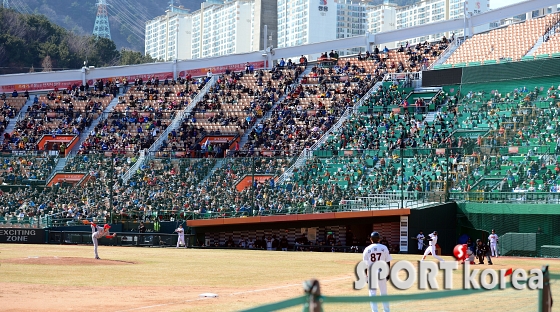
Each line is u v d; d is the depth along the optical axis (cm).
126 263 3019
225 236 4834
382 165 5234
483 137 5288
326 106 6581
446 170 4766
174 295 1880
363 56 7394
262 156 5906
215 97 7112
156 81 7581
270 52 7800
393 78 6738
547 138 5053
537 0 7112
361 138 5888
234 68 7881
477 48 6900
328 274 2592
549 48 6300
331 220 4644
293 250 4659
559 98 5469
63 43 14038
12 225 5150
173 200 5309
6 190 5706
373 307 1353
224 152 6228
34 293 1878
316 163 5384
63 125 7094
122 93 7631
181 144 6500
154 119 6988
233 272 2655
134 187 5616
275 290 2016
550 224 4266
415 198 4759
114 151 6431
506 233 4356
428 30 7481
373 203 4753
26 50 12812
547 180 4578
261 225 4791
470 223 4591
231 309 1586
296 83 7131
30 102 7700
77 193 5650
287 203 4984
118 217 5028
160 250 4169
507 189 4631
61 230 4931
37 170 6025
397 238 4581
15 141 6938
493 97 5853
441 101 6172
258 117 6725
